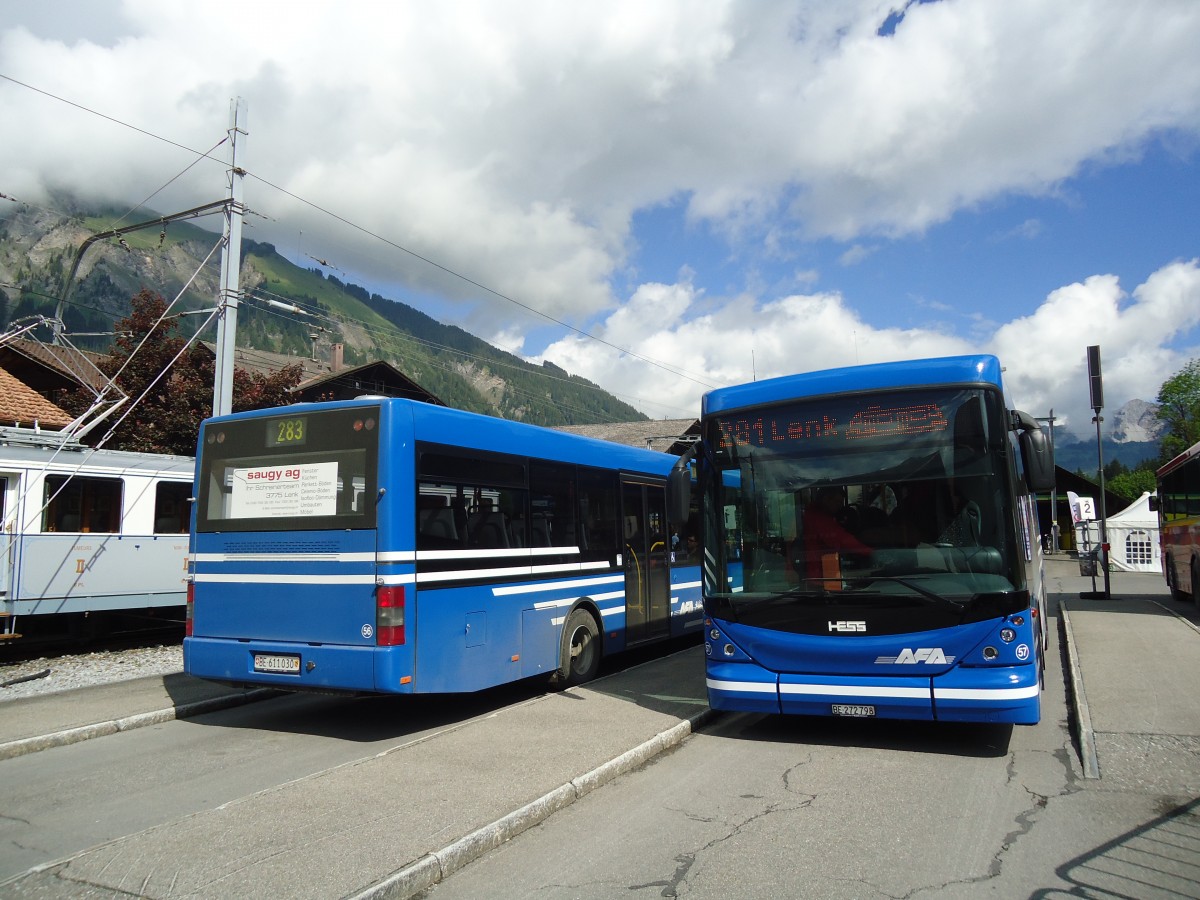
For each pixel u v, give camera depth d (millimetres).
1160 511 21656
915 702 6812
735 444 7789
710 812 5703
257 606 8234
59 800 6191
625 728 7781
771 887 4434
